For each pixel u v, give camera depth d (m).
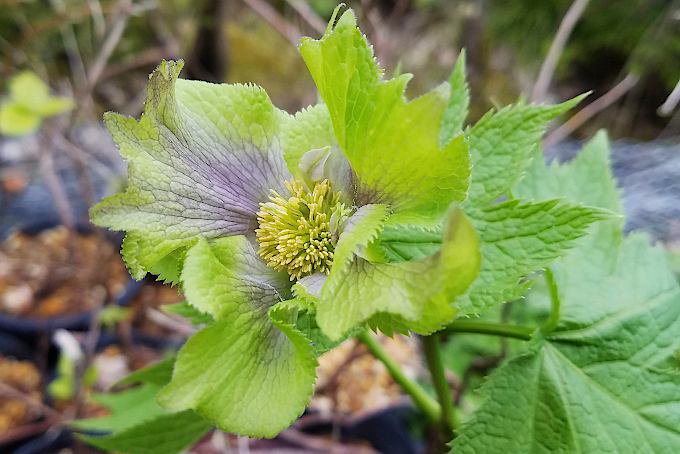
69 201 0.36
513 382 0.11
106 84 0.36
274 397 0.08
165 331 0.30
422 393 0.13
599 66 0.41
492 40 0.40
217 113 0.10
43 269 0.32
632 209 0.33
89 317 0.29
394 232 0.10
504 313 0.16
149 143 0.09
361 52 0.08
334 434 0.23
